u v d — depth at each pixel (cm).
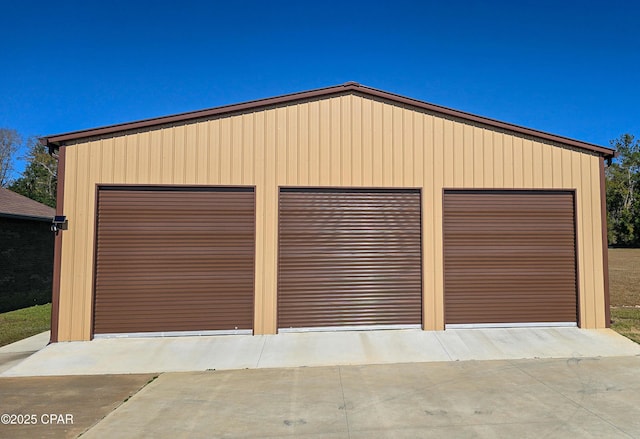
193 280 846
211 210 860
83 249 823
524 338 822
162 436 438
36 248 1356
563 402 519
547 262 903
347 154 888
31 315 1112
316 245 874
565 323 892
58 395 564
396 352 751
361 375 639
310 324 861
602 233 912
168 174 851
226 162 865
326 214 881
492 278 893
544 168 914
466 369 664
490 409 499
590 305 895
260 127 877
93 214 830
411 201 899
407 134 902
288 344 789
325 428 452
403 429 447
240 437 434
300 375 641
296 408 509
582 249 905
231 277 855
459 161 904
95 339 816
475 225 900
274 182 871
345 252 878
